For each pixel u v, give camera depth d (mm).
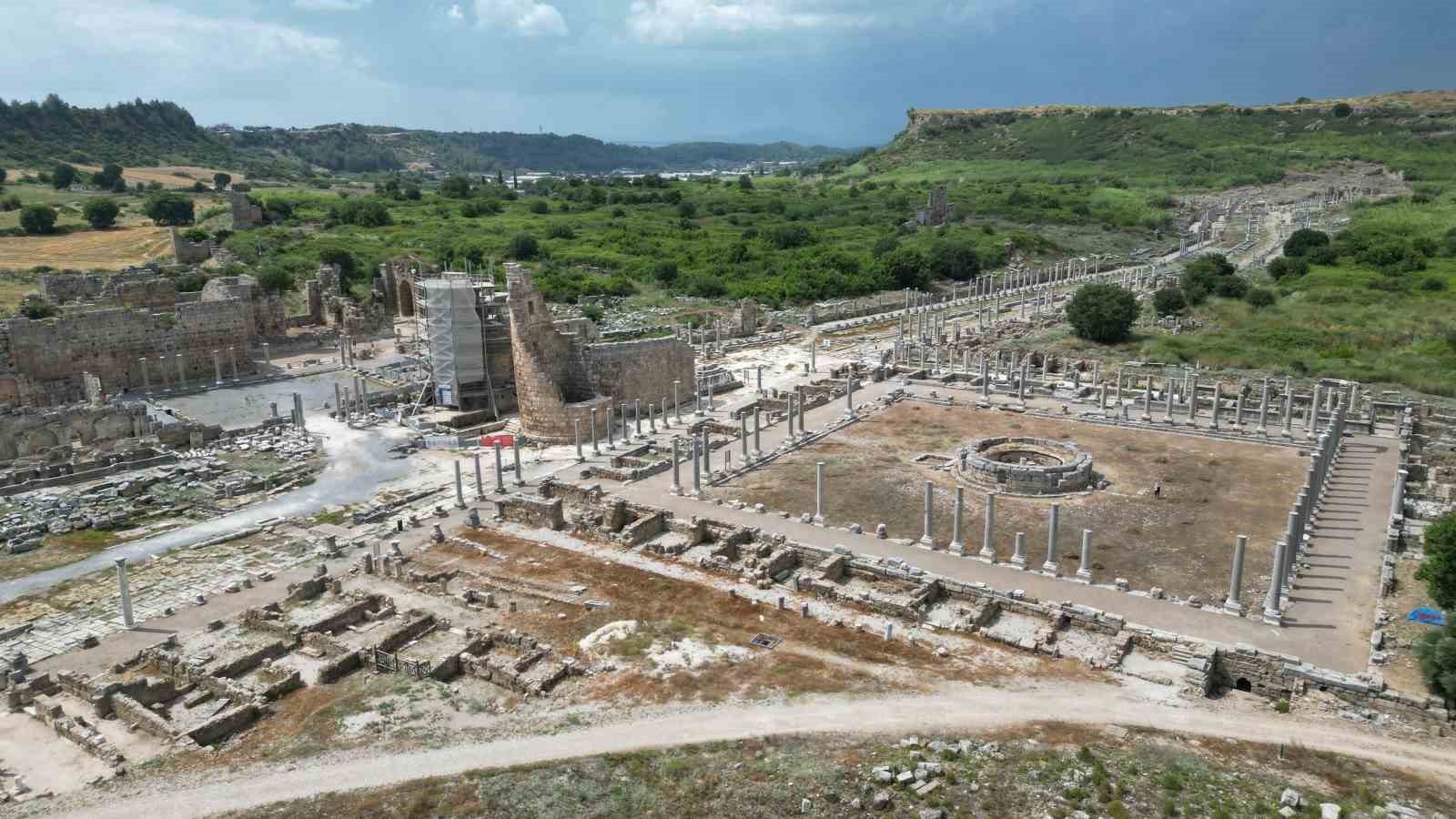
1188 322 119750
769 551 52688
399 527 58531
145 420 78250
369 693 38719
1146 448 71562
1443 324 107875
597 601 47281
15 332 87438
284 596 48750
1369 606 44375
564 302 139500
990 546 50250
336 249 152875
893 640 42750
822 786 30938
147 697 38625
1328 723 35844
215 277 132125
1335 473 64125
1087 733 34344
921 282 160750
